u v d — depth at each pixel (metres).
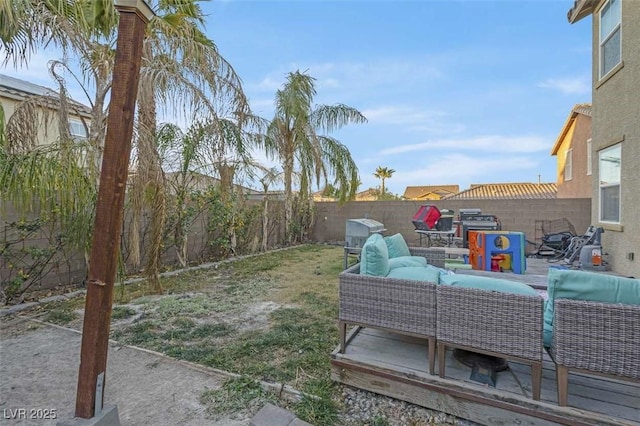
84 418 1.83
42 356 2.99
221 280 5.87
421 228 7.52
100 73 4.22
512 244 5.28
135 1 1.87
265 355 2.99
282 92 9.30
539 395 1.97
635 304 1.79
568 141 13.47
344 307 2.60
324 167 9.98
